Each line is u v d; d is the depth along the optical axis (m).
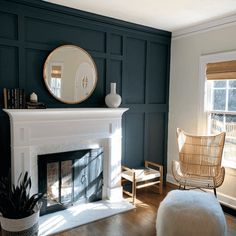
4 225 2.18
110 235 2.53
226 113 3.33
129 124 3.68
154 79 3.90
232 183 3.25
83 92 3.14
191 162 3.37
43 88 2.88
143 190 3.75
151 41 3.78
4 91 2.55
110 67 3.39
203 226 2.04
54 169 2.91
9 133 2.69
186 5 2.81
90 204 3.18
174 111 4.04
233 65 3.16
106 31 3.29
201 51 3.55
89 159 3.16
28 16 2.69
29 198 2.42
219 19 3.26
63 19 2.92
